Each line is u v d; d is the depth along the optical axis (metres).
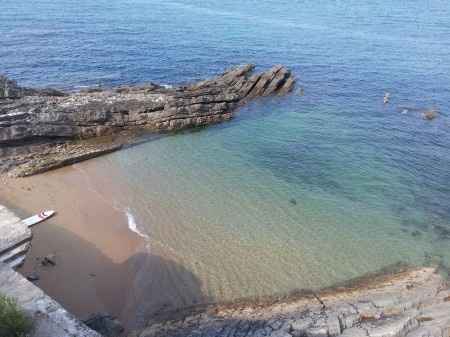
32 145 41.28
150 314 24.45
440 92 63.41
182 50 81.31
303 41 92.00
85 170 39.25
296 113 54.72
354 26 110.75
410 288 26.02
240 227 32.34
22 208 32.84
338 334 21.28
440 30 109.00
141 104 48.66
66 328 16.39
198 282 26.92
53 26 90.94
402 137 48.38
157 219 32.84
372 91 63.06
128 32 91.75
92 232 30.83
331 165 42.06
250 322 22.77
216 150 44.44
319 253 29.98
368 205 35.84
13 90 47.56
